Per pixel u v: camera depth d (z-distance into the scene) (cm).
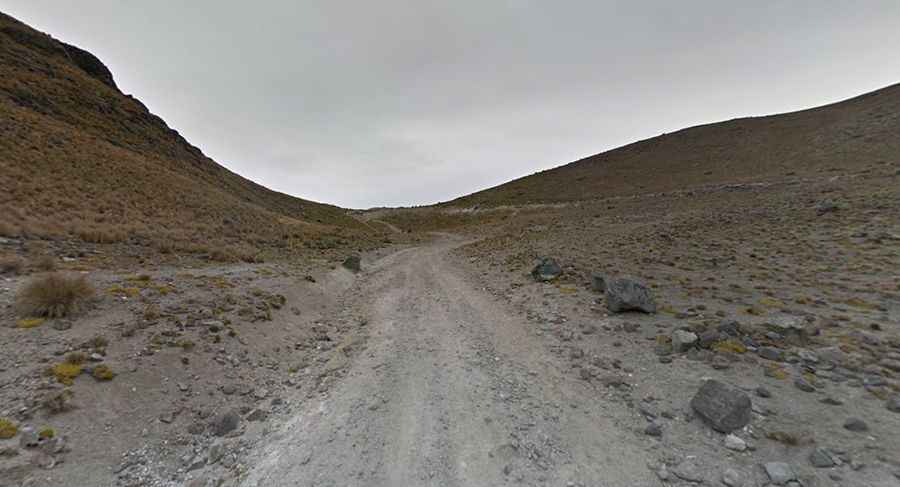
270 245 2225
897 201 1550
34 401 425
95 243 1267
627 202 4228
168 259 1288
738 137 6819
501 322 912
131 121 4200
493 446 418
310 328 920
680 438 401
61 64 4181
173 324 695
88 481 356
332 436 453
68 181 1745
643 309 806
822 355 537
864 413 402
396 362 693
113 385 489
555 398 520
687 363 565
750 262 1140
